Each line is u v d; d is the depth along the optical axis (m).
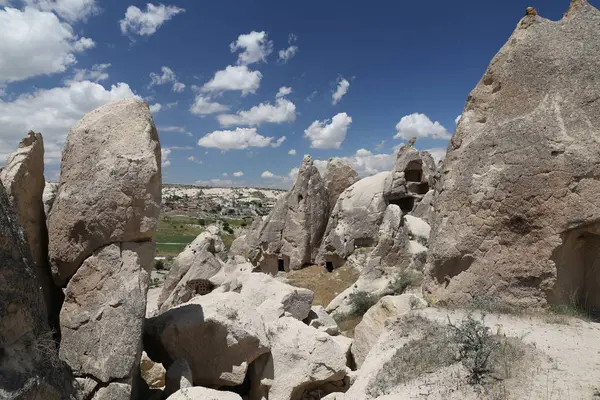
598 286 9.55
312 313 14.27
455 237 10.49
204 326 9.17
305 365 9.71
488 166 10.32
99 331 7.73
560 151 9.33
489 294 9.88
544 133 9.62
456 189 10.75
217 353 9.30
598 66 9.60
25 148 8.31
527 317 9.02
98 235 8.10
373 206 27.61
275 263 30.52
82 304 7.97
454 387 6.43
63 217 8.28
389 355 8.23
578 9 10.41
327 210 30.45
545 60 10.23
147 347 9.48
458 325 8.59
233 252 35.28
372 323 11.34
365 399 7.06
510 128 10.17
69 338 7.87
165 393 8.43
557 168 9.30
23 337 5.59
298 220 29.28
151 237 8.41
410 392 6.61
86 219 8.10
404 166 27.77
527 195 9.59
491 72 11.12
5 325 5.29
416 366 7.43
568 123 9.49
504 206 9.87
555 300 9.30
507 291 9.70
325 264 28.08
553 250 9.21
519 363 6.70
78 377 7.59
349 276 25.34
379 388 7.20
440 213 11.09
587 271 9.69
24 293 5.66
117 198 8.09
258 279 14.77
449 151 11.47
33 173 8.38
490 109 10.94
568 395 5.80
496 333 7.96
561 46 10.16
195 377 9.24
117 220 8.08
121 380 7.57
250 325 9.66
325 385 9.90
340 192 32.31
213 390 7.86
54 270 8.42
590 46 9.86
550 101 9.87
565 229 9.12
